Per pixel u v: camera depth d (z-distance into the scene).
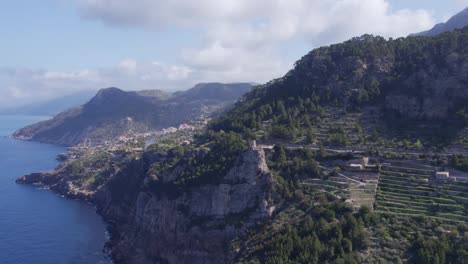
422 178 150.75
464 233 123.62
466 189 142.00
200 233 167.50
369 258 121.81
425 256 116.94
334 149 175.25
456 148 162.62
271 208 156.38
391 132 181.88
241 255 144.25
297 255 128.38
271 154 176.25
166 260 178.88
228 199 166.25
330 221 138.00
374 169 157.88
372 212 136.62
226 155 180.00
